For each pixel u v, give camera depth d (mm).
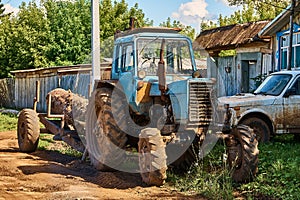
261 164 8469
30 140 11164
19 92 27203
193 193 7184
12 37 29453
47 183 7781
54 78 22422
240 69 19344
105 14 28656
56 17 28141
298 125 11414
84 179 8148
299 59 15969
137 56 8109
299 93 11492
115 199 6723
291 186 7145
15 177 8273
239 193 7207
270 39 17688
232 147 7816
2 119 19203
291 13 15102
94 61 9703
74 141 10211
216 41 20531
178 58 8312
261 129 11148
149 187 7484
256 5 25828
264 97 11336
